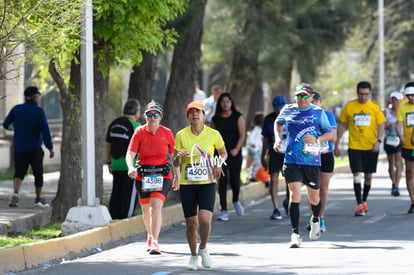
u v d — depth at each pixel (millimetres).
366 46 102688
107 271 26438
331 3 66562
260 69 60875
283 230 35719
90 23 33094
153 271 26172
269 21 59812
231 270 25844
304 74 67375
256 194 51781
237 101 62312
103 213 33875
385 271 24797
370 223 36719
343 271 24969
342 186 56250
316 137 30156
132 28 35812
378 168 73688
